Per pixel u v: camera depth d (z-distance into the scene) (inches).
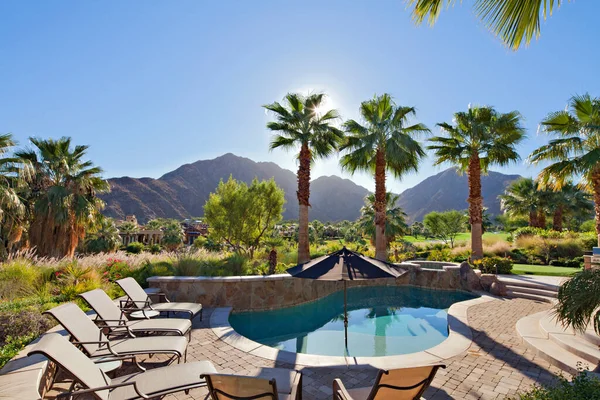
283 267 518.0
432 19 175.3
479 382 177.6
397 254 797.9
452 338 252.7
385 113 642.2
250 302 382.9
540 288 424.2
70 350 128.6
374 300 470.9
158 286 363.6
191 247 554.6
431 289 545.6
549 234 866.1
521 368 196.9
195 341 244.5
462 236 1893.5
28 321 199.5
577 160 522.0
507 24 160.2
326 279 212.7
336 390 125.0
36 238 713.0
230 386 104.5
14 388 123.0
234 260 482.3
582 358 199.2
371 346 277.0
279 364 202.8
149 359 206.8
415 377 110.0
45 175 754.8
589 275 145.1
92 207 814.5
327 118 609.9
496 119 629.9
